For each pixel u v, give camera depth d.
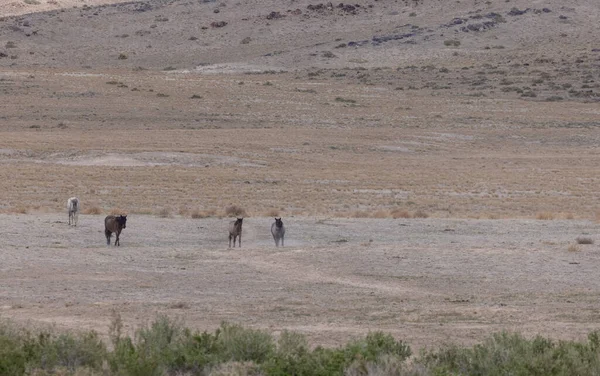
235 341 25.16
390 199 107.00
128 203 95.44
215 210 86.00
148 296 39.72
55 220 71.31
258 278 45.50
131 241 61.81
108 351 25.48
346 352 23.89
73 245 58.78
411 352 26.17
